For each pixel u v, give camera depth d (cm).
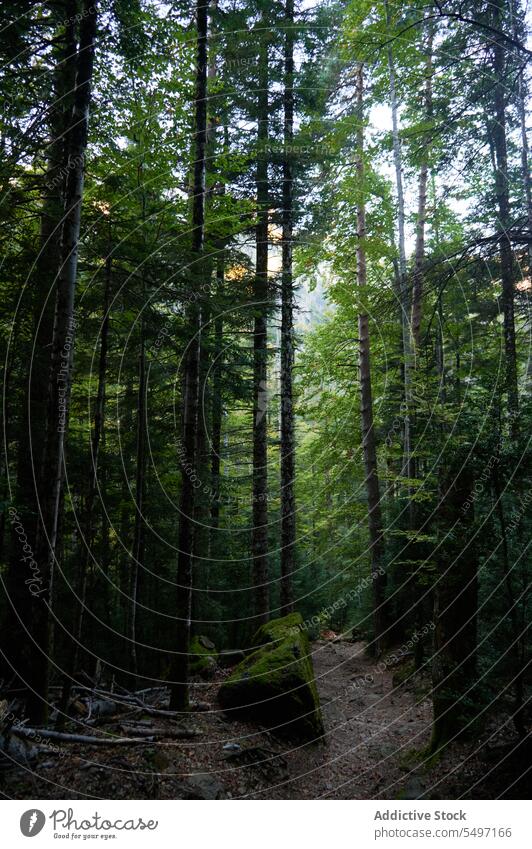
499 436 504
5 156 587
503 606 495
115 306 714
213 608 1110
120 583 1042
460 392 619
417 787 523
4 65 568
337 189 1177
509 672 487
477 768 507
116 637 907
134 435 1045
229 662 1017
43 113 632
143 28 672
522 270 733
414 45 969
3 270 677
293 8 1127
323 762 646
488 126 798
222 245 1084
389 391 1492
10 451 808
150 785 501
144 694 763
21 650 666
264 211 1116
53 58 650
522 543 491
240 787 551
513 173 1023
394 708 828
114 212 700
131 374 991
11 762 475
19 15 544
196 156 745
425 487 794
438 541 573
